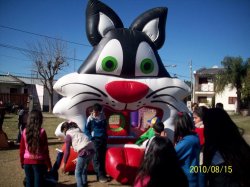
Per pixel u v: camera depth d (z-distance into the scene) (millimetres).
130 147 7426
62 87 7242
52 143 11891
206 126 3434
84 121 7324
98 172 6828
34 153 4738
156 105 7797
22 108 11344
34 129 4758
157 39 8102
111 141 7871
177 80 7957
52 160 8766
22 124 11258
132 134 8516
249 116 34969
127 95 7266
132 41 7641
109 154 7027
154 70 7793
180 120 3871
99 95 7309
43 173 4859
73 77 7270
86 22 7934
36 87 44156
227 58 37062
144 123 9797
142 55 7621
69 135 5703
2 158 9047
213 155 3328
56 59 36094
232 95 41438
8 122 20359
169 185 2861
